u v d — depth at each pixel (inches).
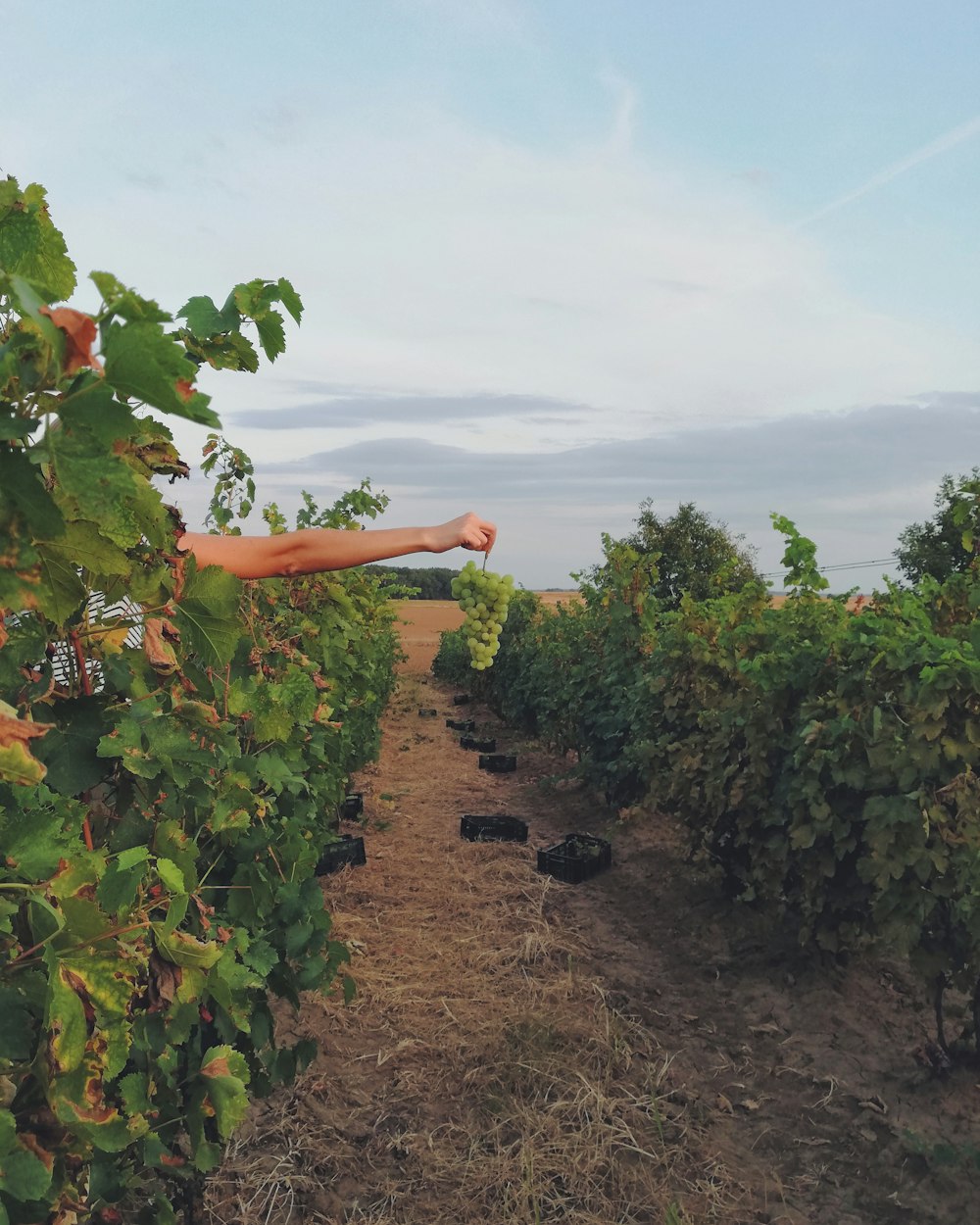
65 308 36.0
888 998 202.1
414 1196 138.1
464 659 826.2
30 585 41.5
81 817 61.1
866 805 173.2
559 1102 159.3
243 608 178.2
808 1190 143.4
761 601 272.8
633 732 322.0
